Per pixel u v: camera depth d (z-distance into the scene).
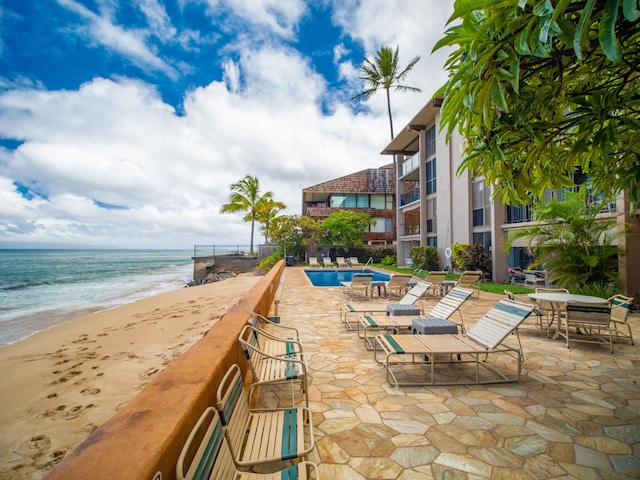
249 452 1.90
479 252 14.84
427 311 8.46
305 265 30.53
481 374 4.27
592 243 9.02
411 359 4.86
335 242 31.20
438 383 3.92
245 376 3.37
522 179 3.08
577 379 4.09
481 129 2.75
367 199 35.69
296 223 31.28
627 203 8.68
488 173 3.23
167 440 1.26
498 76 2.02
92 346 7.45
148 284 27.36
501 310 4.43
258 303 4.89
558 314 5.88
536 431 2.89
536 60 2.45
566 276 9.08
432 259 19.02
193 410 1.60
